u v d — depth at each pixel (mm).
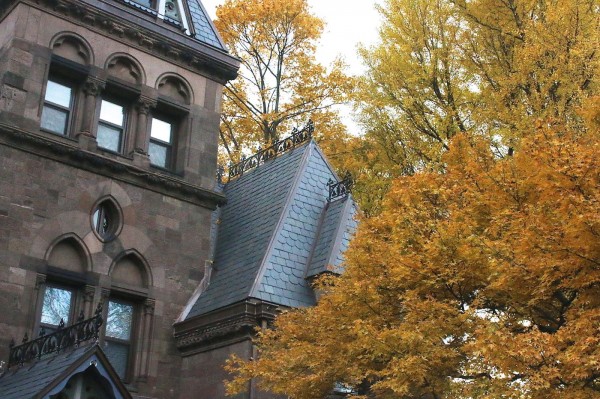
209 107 24453
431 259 13234
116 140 22375
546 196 12102
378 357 13766
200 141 23875
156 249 21875
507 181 13000
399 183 15117
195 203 23125
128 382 20391
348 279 15211
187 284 22219
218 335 20172
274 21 36594
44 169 20219
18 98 20203
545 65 19047
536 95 18766
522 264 11898
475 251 12578
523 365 11039
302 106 36219
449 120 22609
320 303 15391
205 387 20141
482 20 21906
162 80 23547
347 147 31062
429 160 23125
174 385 20891
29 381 15805
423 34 23328
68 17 21766
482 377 12266
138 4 23688
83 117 21422
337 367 14320
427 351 12570
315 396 14977
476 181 13578
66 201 20406
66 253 20266
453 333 12906
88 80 21688
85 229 20578
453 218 13445
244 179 27672
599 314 11133
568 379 11039
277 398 19203
